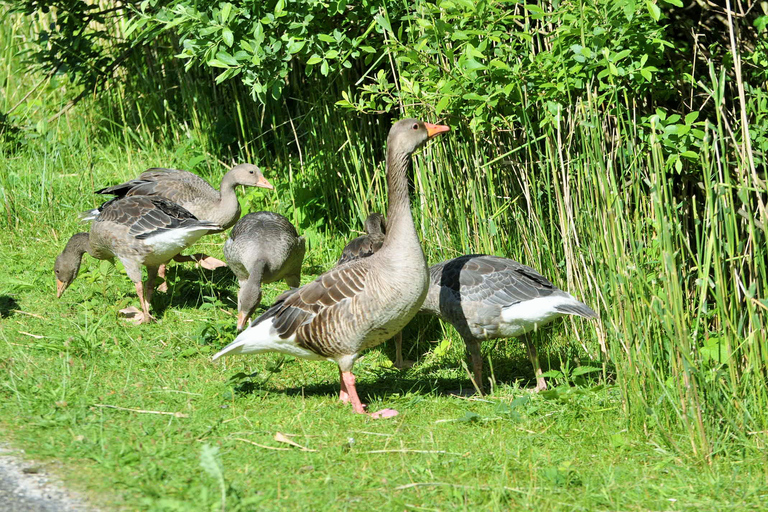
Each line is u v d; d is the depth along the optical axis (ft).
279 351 29.86
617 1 29.99
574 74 32.37
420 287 28.17
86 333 33.40
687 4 37.55
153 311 39.34
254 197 51.24
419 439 26.63
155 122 60.59
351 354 28.94
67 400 28.19
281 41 41.60
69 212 49.80
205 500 20.74
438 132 28.96
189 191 44.16
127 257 37.32
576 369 30.89
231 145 57.41
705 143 27.02
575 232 33.73
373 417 28.32
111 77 60.13
